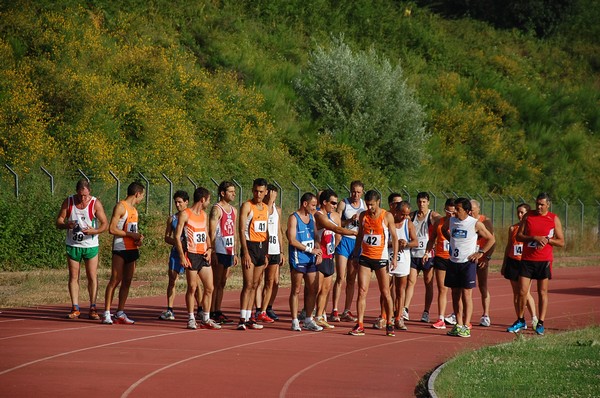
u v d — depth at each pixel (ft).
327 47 314.55
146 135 195.31
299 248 81.92
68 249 85.30
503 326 92.63
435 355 71.26
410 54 350.23
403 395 54.60
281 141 236.43
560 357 68.03
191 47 258.98
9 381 55.01
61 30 212.02
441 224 88.58
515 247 87.97
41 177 158.10
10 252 136.77
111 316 88.38
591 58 427.33
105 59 212.43
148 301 105.81
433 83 327.88
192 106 218.59
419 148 261.03
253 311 91.81
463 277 82.69
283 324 88.07
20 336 74.18
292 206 182.60
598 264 208.95
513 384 56.24
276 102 250.78
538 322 85.76
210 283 82.38
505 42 414.82
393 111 260.62
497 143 303.07
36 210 142.51
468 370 61.26
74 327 80.48
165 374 59.00
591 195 309.83
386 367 64.75
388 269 82.02
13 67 190.49
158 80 215.51
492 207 239.50
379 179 242.99
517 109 339.57
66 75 192.75
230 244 84.74
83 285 118.21
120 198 163.73
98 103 192.54
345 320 93.15
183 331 80.33
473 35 404.16
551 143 327.26
